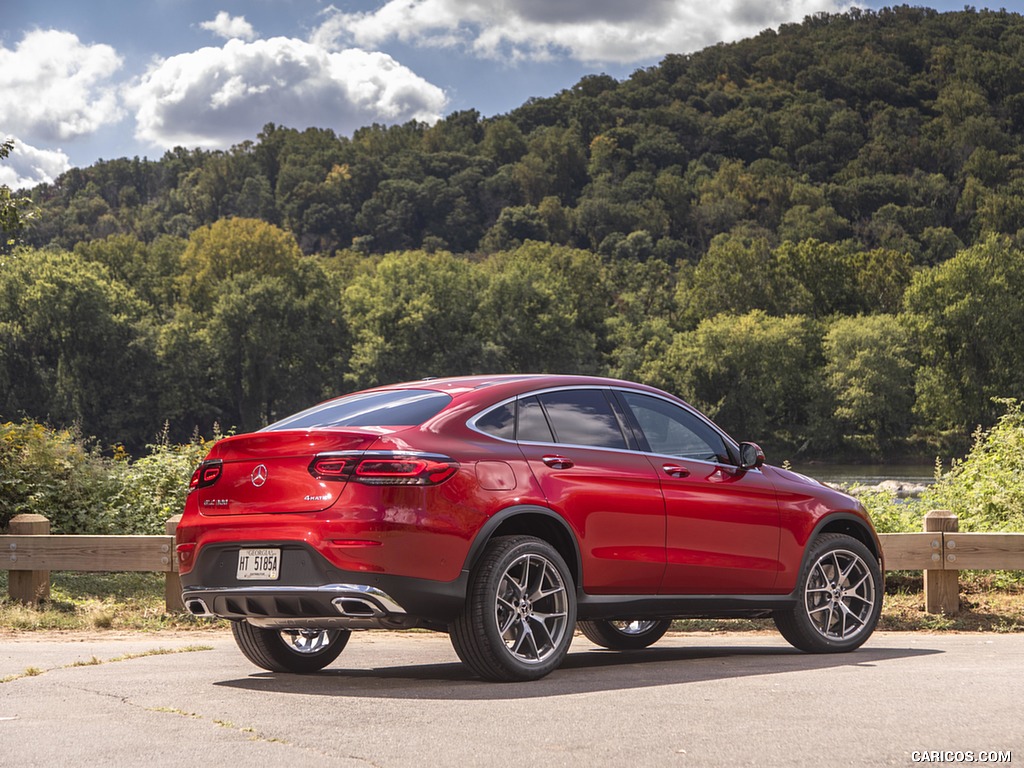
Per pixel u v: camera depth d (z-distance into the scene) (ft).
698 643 29.53
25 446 45.85
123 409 307.78
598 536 21.54
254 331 326.85
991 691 18.25
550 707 17.28
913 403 309.01
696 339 338.34
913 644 27.63
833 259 404.98
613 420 22.82
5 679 20.74
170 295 410.52
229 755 14.19
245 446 20.38
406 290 346.33
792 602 24.82
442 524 19.38
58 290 295.69
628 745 14.48
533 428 21.50
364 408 21.27
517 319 352.28
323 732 15.55
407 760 13.83
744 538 23.94
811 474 285.02
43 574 35.35
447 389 21.58
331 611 19.16
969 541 33.32
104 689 19.53
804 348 328.49
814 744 14.42
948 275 292.20
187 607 21.34
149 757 14.11
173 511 48.01
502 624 20.13
